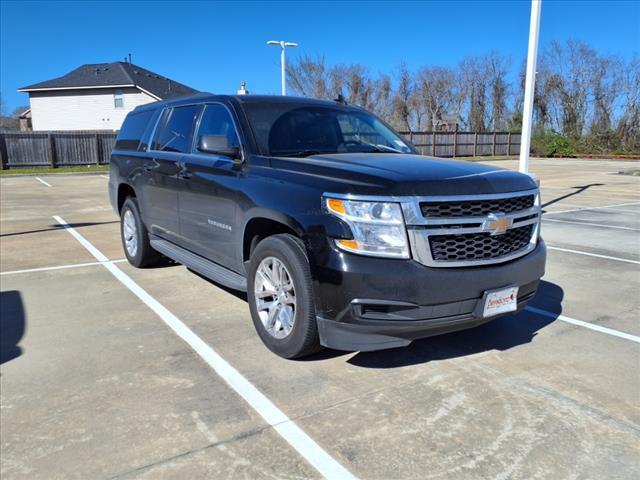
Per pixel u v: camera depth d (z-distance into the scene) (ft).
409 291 10.19
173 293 17.70
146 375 11.55
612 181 65.16
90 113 125.08
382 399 10.57
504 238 11.47
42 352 12.75
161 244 18.69
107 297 17.21
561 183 62.69
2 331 14.14
